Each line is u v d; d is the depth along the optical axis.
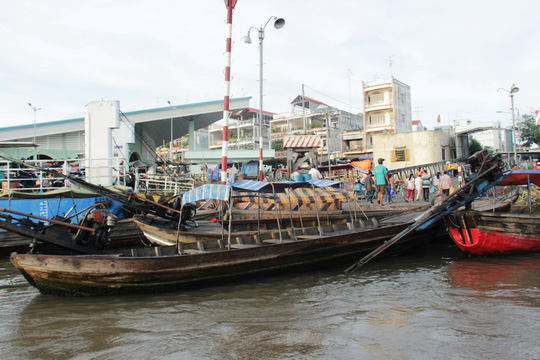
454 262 10.66
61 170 15.85
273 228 12.95
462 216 10.67
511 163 31.16
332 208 14.38
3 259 12.29
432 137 33.66
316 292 8.04
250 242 9.92
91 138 17.77
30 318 6.64
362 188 23.47
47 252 10.19
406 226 11.56
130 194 10.95
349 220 13.87
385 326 5.96
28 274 7.71
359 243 10.59
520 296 7.29
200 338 5.66
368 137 46.94
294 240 10.07
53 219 9.11
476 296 7.38
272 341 5.49
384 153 35.53
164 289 8.12
